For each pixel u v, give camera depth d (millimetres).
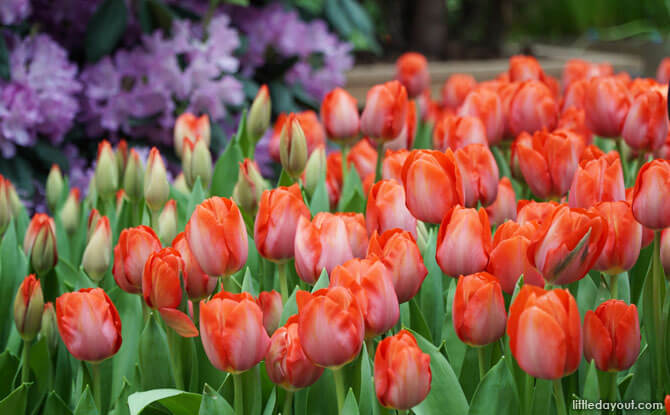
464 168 1576
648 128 1652
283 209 1462
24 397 1479
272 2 3918
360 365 1398
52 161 3068
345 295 1301
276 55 3891
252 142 1919
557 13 10172
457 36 8812
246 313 1324
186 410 1438
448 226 1422
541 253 1347
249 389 1407
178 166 3408
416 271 1402
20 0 2910
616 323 1360
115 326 1415
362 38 4934
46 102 2996
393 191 1500
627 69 6832
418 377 1302
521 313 1284
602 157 1503
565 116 1947
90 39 3141
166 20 3250
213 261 1415
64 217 1835
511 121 1888
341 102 1787
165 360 1471
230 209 1425
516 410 1385
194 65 3174
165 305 1396
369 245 1426
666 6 9281
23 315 1496
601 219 1329
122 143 1914
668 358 1477
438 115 2990
